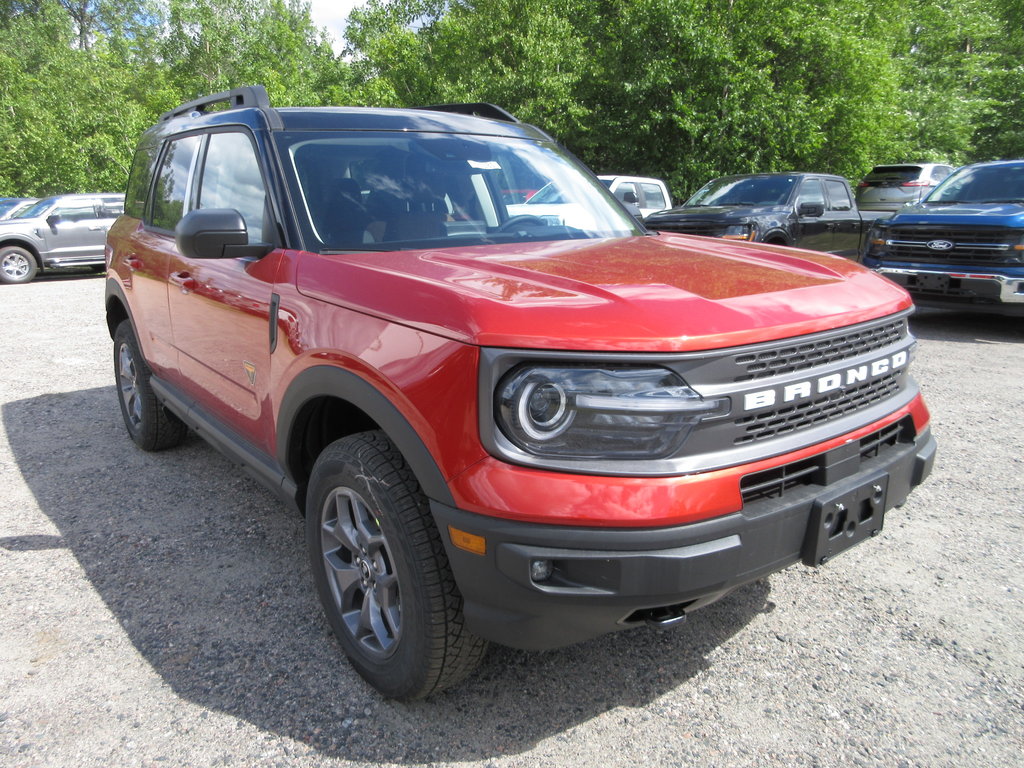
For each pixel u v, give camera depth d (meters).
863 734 2.21
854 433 2.23
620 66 20.36
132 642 2.68
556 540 1.82
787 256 2.82
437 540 2.06
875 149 21.97
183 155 3.79
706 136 19.05
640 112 20.25
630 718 2.29
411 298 2.10
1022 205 7.75
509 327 1.86
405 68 26.16
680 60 19.81
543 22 21.42
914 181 17.33
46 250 14.97
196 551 3.36
